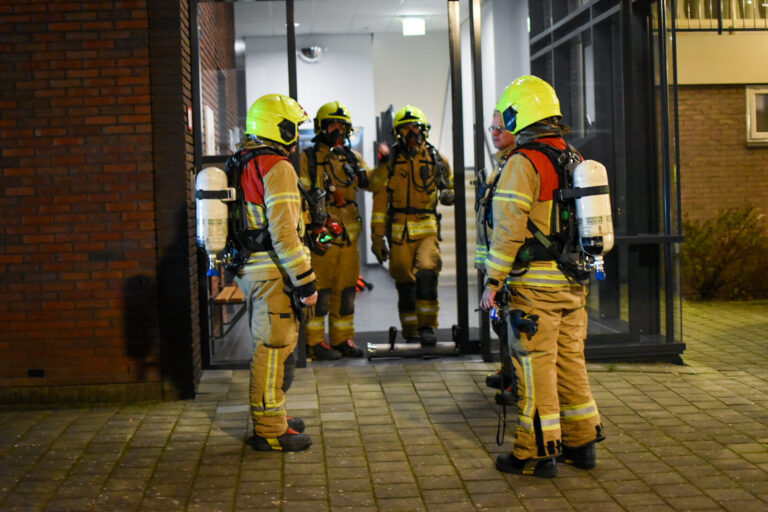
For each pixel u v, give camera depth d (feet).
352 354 20.16
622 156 20.03
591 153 20.43
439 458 13.17
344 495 11.69
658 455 13.16
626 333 19.85
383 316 27.07
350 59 39.11
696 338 22.65
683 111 30.60
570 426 12.59
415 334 21.04
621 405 15.98
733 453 13.21
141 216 16.61
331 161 19.62
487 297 11.88
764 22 29.81
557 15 20.40
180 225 16.70
